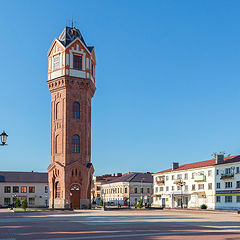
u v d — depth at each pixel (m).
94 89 84.69
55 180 76.88
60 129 77.44
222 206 83.44
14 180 124.19
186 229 29.19
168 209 79.19
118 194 129.75
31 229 30.36
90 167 78.06
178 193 100.31
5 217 50.00
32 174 130.12
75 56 79.44
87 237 23.73
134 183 127.50
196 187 93.75
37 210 73.06
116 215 53.34
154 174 114.25
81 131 78.25
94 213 60.53
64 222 38.41
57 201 75.50
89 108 82.81
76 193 76.38
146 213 61.34
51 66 80.69
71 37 80.69
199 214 58.09
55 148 77.94
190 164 105.19
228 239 22.17
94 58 85.19
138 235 24.75
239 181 78.62
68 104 77.62
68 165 75.25
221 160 88.69
